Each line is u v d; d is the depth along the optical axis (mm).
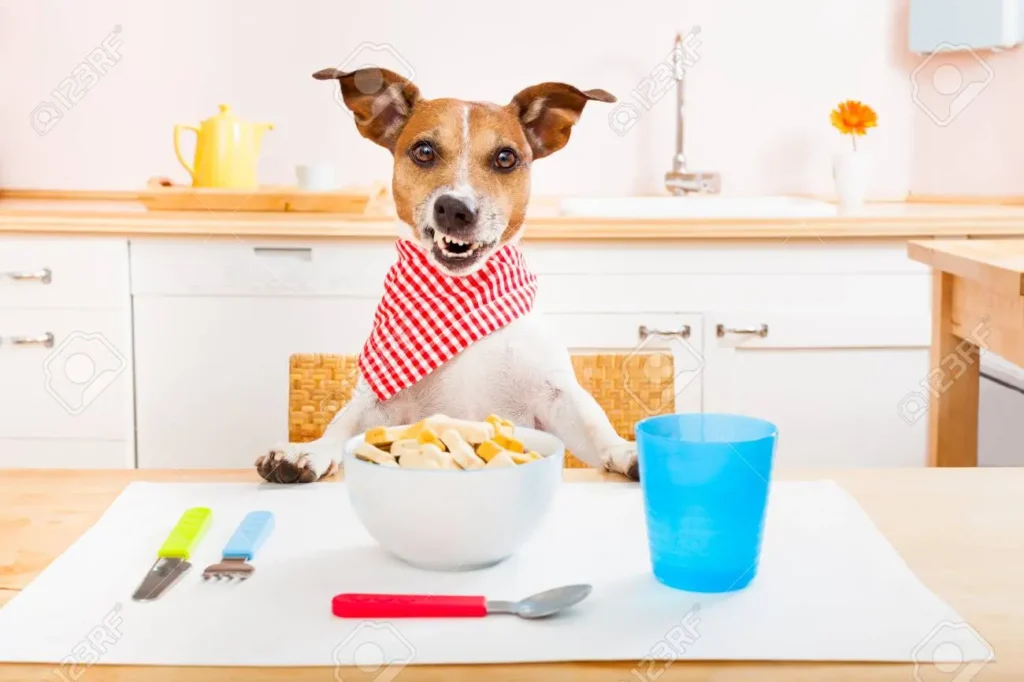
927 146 2885
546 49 2865
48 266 2303
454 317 1277
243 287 2299
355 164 2883
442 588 652
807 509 805
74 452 2357
